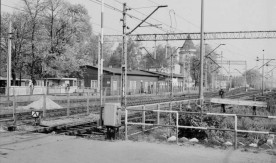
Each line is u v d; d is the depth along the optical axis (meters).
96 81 56.84
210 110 23.42
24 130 14.71
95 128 16.47
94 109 26.73
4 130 14.41
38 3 48.75
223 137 13.87
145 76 65.81
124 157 9.11
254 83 121.25
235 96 58.34
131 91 56.50
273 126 18.86
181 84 85.00
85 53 59.09
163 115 21.92
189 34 42.12
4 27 49.94
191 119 13.34
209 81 102.44
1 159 8.76
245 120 18.89
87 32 55.31
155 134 14.04
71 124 17.11
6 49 50.38
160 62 101.38
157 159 8.90
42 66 47.84
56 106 20.80
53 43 49.62
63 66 49.56
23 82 57.59
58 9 50.06
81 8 52.62
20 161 8.56
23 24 49.53
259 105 27.52
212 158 9.07
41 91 43.38
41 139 11.80
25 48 48.81
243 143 12.51
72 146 10.55
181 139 12.09
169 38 43.00
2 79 53.25
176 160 8.80
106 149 10.15
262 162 8.65
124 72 24.12
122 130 15.36
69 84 53.22
